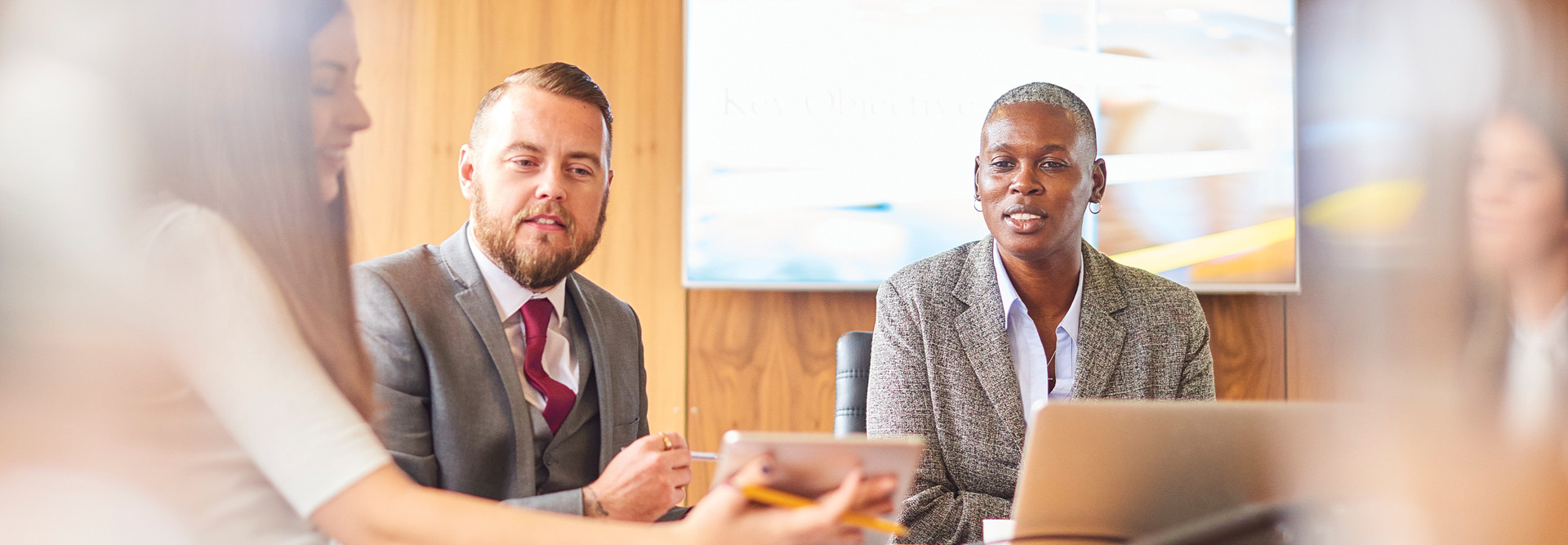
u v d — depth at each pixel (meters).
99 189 0.59
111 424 0.58
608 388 1.47
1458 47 0.37
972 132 2.84
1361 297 0.38
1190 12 2.83
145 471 0.60
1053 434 0.87
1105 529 0.92
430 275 1.39
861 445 0.74
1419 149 0.37
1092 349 1.73
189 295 0.64
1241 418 0.83
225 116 0.68
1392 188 0.37
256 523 0.69
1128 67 2.84
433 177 2.86
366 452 0.69
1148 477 0.88
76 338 0.57
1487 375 0.37
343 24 0.78
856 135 2.84
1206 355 1.80
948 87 2.84
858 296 2.88
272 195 0.71
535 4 2.89
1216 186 2.84
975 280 1.80
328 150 0.80
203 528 0.65
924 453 1.69
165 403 0.63
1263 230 2.83
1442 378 0.37
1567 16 0.37
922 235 2.84
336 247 0.78
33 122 0.59
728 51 2.83
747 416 2.87
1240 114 2.84
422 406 1.32
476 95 2.87
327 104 0.78
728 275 2.84
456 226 2.85
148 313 0.61
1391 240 0.37
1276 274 2.82
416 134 2.86
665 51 2.90
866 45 2.83
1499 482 0.38
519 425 1.35
